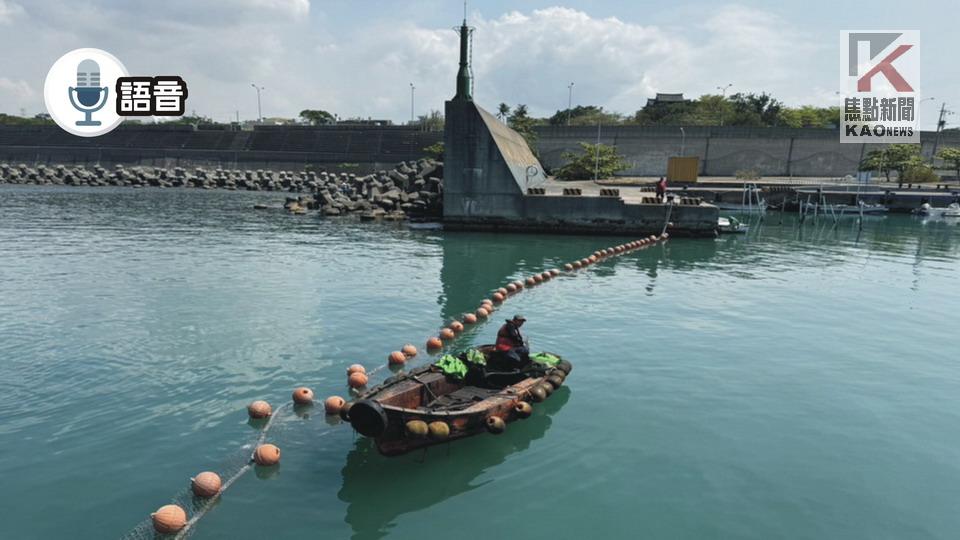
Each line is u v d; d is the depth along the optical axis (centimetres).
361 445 1049
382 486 930
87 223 4122
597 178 7588
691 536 826
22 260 2667
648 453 1055
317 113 14012
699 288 2477
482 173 4028
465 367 1203
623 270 2870
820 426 1188
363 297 2130
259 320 1786
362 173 9706
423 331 1747
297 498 891
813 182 7525
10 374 1324
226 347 1536
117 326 1686
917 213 6147
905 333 1875
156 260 2733
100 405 1180
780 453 1071
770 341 1744
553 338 1706
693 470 1002
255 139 10875
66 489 894
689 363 1527
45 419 1115
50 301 1939
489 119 4328
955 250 3844
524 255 3212
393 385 1085
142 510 849
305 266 2684
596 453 1051
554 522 851
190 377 1333
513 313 2006
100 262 2655
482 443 1073
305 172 9619
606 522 853
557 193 4544
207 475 896
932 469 1033
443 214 4119
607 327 1838
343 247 3309
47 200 5875
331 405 1161
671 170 6706
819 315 2073
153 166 10450
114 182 8431
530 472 982
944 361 1609
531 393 1180
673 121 10494
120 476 932
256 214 5072
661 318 1962
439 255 3130
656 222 4047
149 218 4550
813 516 883
